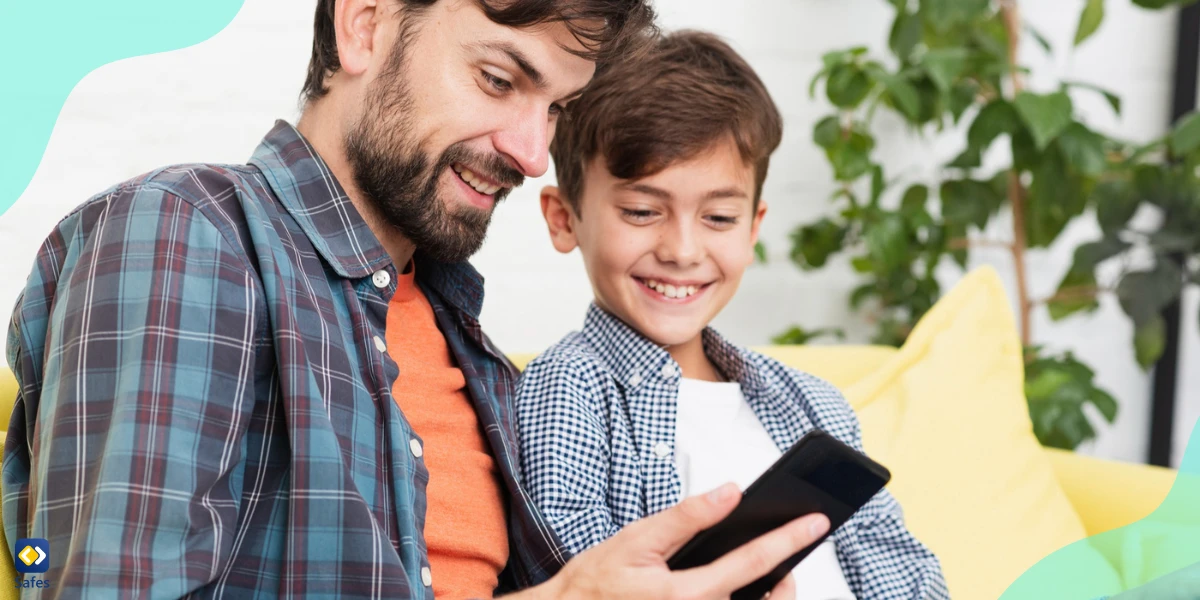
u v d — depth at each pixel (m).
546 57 0.85
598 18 0.85
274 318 0.73
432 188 0.86
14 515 0.74
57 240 0.76
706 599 0.69
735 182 1.10
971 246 2.19
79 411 0.67
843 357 1.43
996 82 1.91
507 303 1.75
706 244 1.10
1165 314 2.46
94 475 0.66
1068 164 1.84
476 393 0.95
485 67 0.84
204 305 0.70
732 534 0.73
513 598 0.75
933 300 1.97
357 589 0.71
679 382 1.11
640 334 1.11
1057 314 2.08
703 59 1.15
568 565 0.74
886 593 1.06
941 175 2.09
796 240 1.92
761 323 2.02
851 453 0.71
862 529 1.11
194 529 0.67
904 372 1.34
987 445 1.29
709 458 1.07
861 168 1.80
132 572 0.63
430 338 0.96
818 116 2.00
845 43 2.00
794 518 0.74
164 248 0.70
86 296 0.69
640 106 1.07
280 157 0.85
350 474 0.73
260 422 0.74
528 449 1.00
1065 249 2.32
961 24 1.92
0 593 0.72
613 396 1.07
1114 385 2.45
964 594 1.17
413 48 0.84
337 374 0.77
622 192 1.08
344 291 0.82
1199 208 1.95
